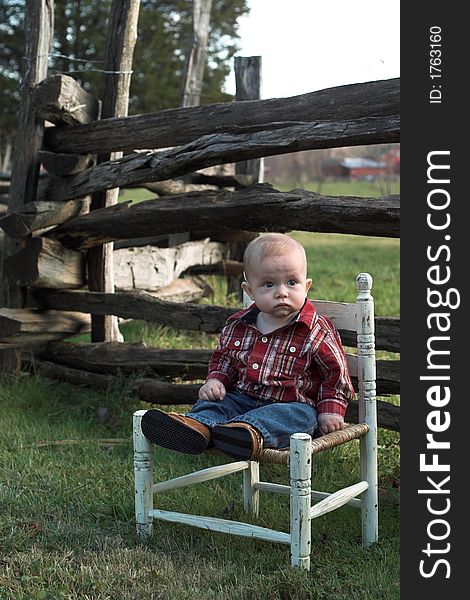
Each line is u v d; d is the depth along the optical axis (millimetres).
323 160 24453
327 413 3424
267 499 4184
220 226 5113
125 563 3326
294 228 4754
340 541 3590
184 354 5531
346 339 4590
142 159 5324
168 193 7355
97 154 5895
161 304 5535
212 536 3682
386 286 10891
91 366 5926
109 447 4977
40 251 5742
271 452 3201
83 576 3199
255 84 7559
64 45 22703
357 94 4527
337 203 4516
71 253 5969
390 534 3697
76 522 3803
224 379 3613
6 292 6086
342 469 4586
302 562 3186
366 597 3002
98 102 5902
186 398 5430
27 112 5906
